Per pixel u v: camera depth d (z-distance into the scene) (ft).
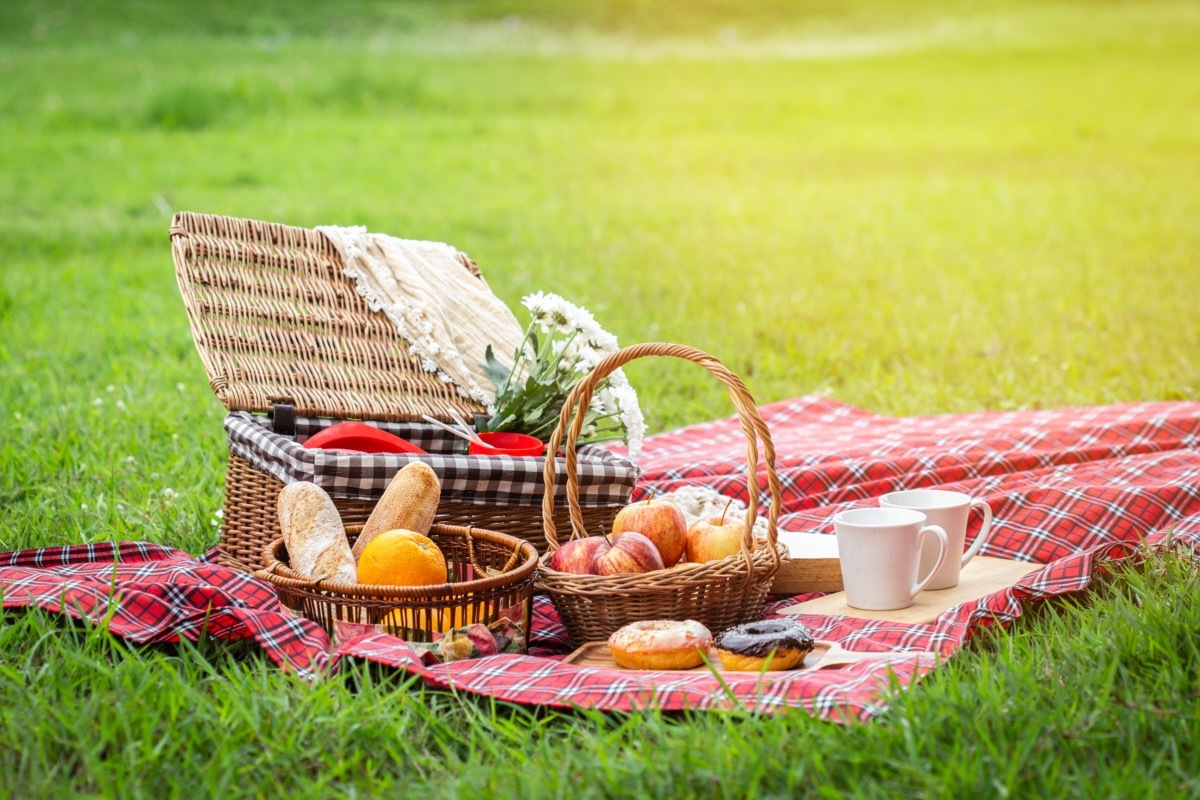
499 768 6.54
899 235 30.37
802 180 39.14
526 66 67.05
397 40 75.46
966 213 33.24
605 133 48.16
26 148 40.22
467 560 8.76
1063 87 62.39
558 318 10.41
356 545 8.38
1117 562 8.85
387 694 7.35
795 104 57.00
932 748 6.27
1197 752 6.31
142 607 8.11
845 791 6.12
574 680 7.22
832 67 70.44
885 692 6.86
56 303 22.07
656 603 7.94
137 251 27.48
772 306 22.77
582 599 7.99
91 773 6.42
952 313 22.43
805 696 6.83
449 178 37.32
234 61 61.67
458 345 11.85
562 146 44.78
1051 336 20.65
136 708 6.96
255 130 44.93
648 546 8.10
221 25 75.97
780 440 13.93
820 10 88.94
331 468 8.64
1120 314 22.11
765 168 41.42
